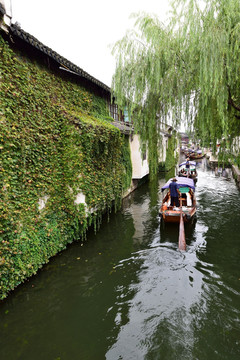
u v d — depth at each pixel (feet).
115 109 44.09
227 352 12.69
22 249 17.15
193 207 32.53
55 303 16.24
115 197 33.47
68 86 26.40
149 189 53.06
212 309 15.87
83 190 23.63
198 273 20.11
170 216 29.73
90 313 15.43
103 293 17.43
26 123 17.88
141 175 48.67
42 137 19.71
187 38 19.24
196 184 59.62
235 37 17.02
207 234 28.35
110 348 12.89
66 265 20.81
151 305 16.25
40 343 13.12
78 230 25.04
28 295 16.81
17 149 16.83
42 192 19.88
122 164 39.06
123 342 13.29
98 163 27.09
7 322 14.51
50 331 13.94
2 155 15.40
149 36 20.04
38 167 19.26
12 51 16.96
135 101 22.81
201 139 23.30
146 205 40.45
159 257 22.71
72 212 22.84
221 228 30.07
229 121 23.58
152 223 32.04
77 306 16.06
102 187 28.09
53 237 21.20
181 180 38.29
